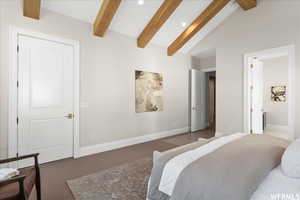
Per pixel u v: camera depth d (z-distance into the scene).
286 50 3.01
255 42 3.42
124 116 3.63
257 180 0.96
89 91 3.10
